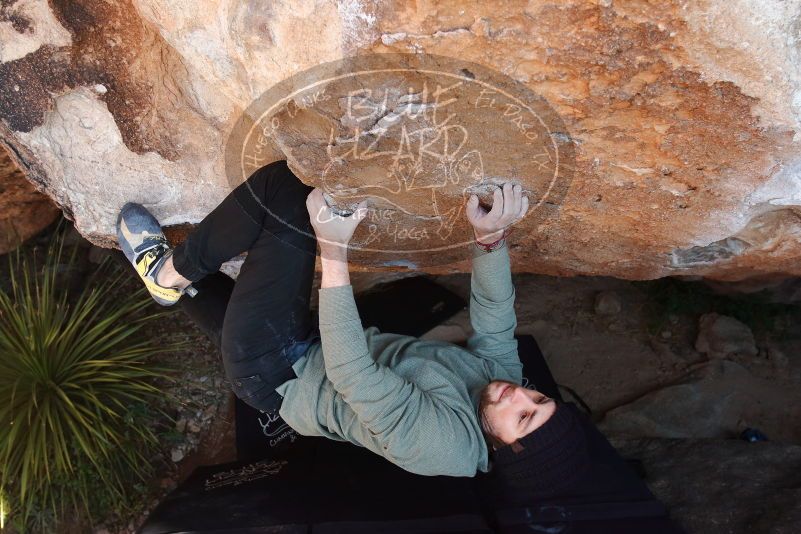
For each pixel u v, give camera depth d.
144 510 2.56
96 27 1.54
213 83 1.48
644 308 3.04
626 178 1.56
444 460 1.68
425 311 2.83
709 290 2.93
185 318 2.96
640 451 2.49
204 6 1.31
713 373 2.76
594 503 1.97
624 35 1.19
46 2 1.50
